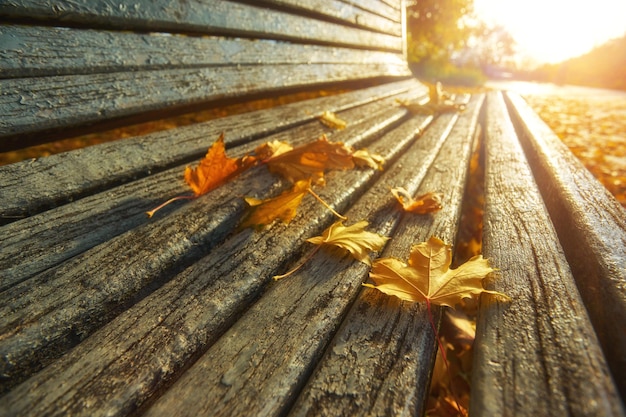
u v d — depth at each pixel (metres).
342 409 0.15
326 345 0.20
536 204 0.34
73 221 0.27
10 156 0.46
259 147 0.41
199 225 0.27
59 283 0.21
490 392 0.15
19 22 0.33
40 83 0.33
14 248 0.23
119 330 0.19
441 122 0.75
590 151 1.12
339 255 0.27
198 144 0.41
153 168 0.35
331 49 0.87
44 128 0.32
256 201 0.30
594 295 0.21
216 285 0.22
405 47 1.57
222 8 0.54
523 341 0.18
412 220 0.32
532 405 0.14
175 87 0.44
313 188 0.36
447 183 0.42
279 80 0.62
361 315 0.21
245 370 0.17
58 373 0.16
